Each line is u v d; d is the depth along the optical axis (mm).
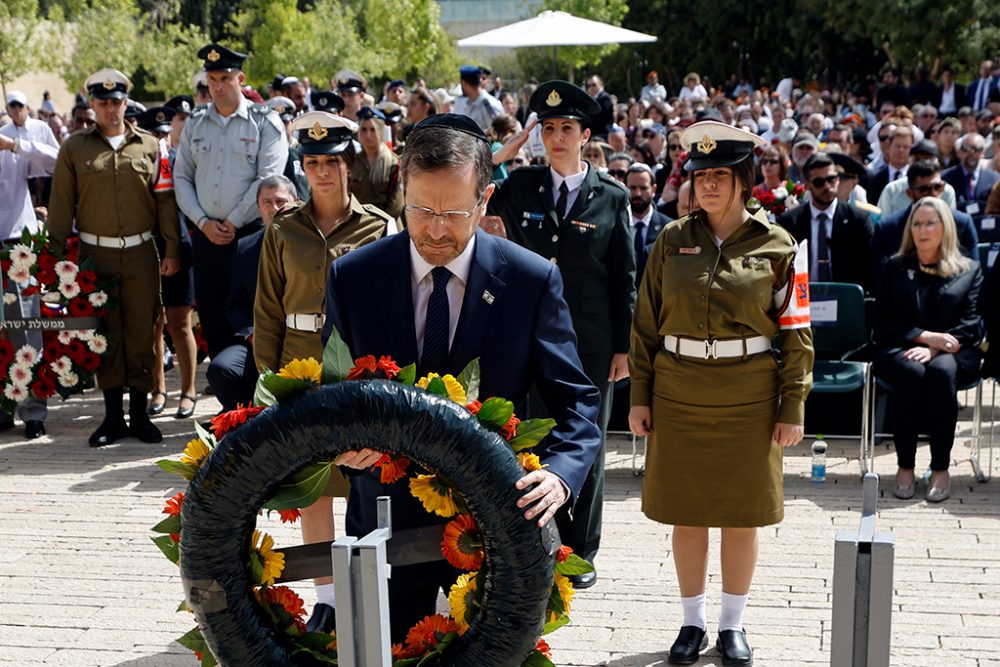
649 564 5180
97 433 7387
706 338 4020
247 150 7434
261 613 2629
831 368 6812
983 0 27797
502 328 2842
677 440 4113
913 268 6477
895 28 29109
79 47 31516
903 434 6121
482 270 2838
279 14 32375
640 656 4270
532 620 2559
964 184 9883
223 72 7379
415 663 2633
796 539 5449
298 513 2744
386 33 33156
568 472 2703
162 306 7863
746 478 4051
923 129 14906
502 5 48969
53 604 4809
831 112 22578
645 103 20141
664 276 4117
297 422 2498
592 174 4957
